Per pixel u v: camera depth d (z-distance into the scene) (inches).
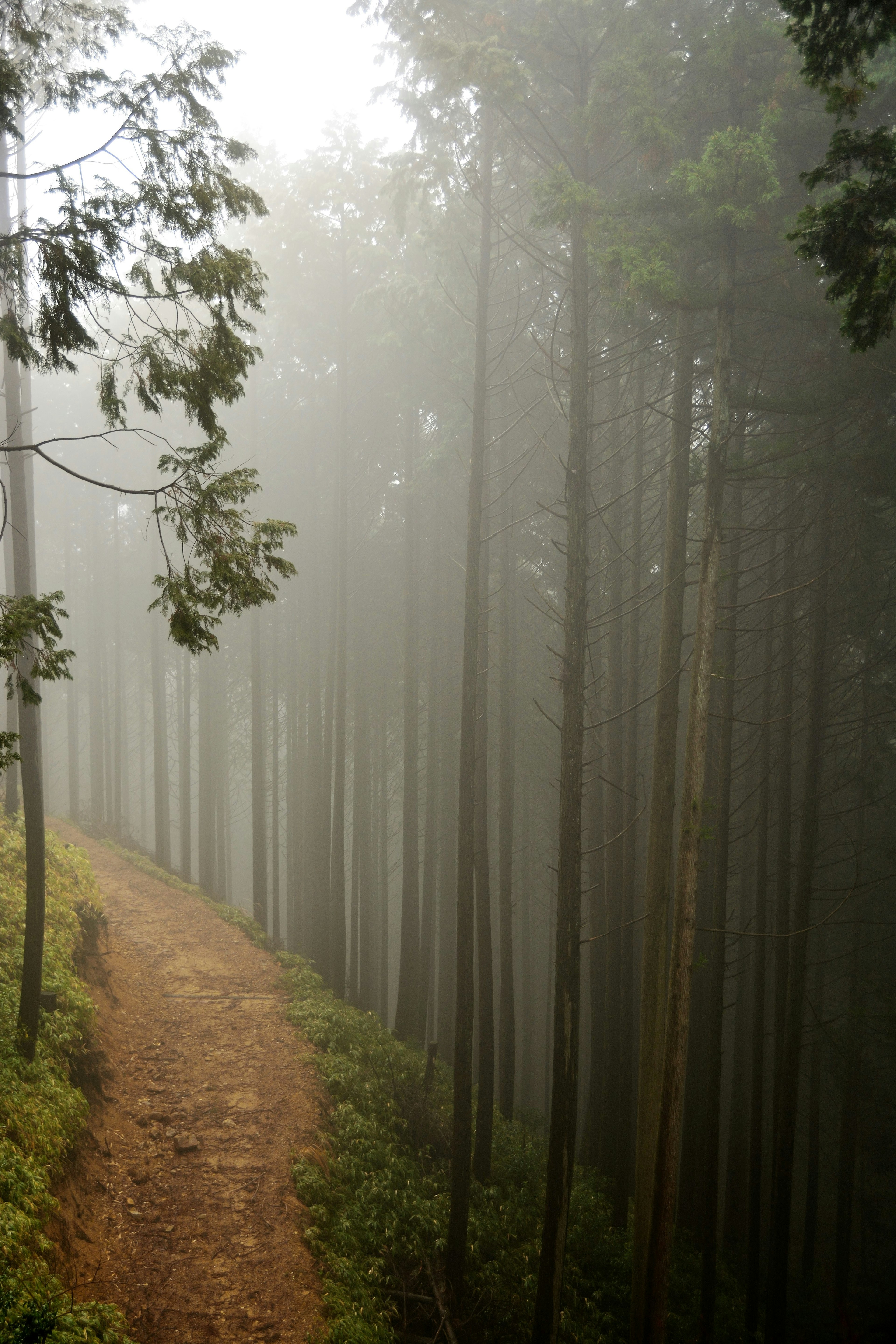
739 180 375.9
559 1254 395.9
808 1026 657.0
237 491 290.5
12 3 292.5
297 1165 417.7
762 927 625.0
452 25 464.4
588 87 476.1
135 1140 412.5
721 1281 636.1
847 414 476.4
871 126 438.6
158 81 289.3
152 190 276.7
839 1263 659.4
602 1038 711.7
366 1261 385.1
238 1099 473.7
